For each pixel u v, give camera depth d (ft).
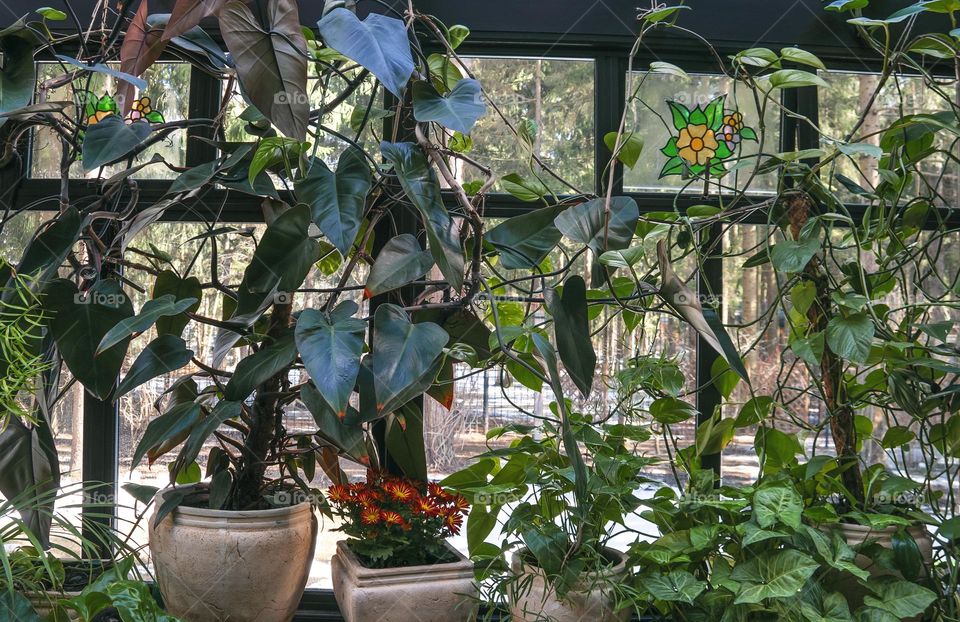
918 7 5.51
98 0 6.11
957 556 5.64
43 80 6.66
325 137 6.82
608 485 5.66
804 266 5.38
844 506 6.16
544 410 6.92
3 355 5.07
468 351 5.27
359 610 5.41
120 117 5.58
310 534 5.78
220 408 5.18
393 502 5.85
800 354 5.53
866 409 7.10
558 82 6.95
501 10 6.72
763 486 5.45
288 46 4.96
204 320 5.14
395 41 4.60
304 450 6.09
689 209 6.22
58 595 5.45
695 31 6.79
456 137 6.44
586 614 5.42
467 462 6.90
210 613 5.43
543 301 5.45
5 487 5.58
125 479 6.76
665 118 6.95
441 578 5.61
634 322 6.25
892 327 6.77
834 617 5.05
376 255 6.79
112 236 6.54
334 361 4.59
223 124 6.43
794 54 5.78
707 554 5.60
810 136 6.93
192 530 5.36
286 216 5.01
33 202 6.52
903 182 5.87
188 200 6.55
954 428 5.87
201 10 4.87
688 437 6.94
